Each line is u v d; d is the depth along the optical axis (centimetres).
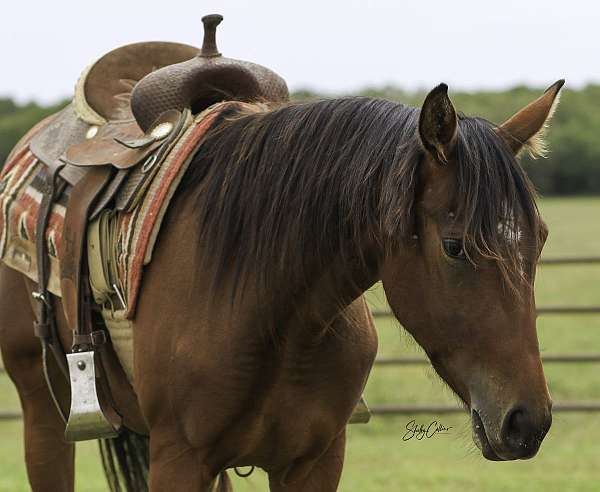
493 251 359
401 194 381
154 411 458
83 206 493
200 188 457
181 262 449
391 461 1038
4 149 5047
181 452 455
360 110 421
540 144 401
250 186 439
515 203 366
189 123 480
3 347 583
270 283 431
